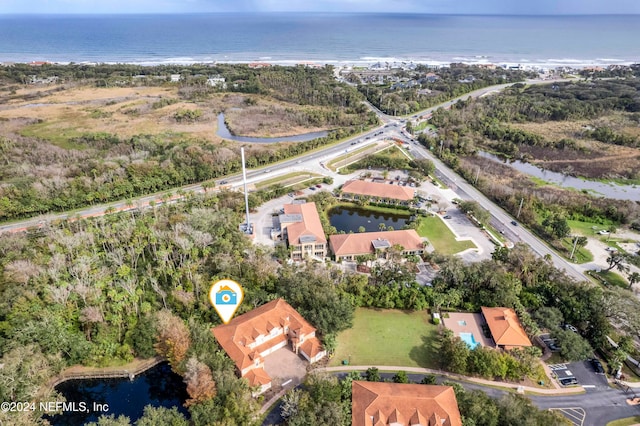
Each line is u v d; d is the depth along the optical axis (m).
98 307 107.81
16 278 116.69
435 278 134.50
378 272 134.12
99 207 187.12
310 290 118.69
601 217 186.12
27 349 92.94
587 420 90.50
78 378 101.94
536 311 116.56
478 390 93.19
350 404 88.19
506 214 191.12
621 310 110.94
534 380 100.75
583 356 103.19
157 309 115.62
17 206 172.88
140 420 82.38
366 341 113.38
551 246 164.25
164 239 142.50
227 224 156.62
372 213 197.12
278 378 100.31
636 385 99.88
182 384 102.88
